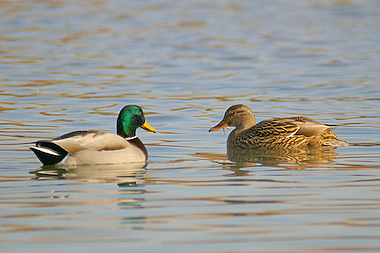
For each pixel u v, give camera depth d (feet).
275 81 79.82
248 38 126.41
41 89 72.64
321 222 25.23
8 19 150.92
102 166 37.11
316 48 113.19
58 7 174.40
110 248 22.31
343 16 161.99
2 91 70.95
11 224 25.13
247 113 48.55
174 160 40.11
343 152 42.86
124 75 84.23
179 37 127.65
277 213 26.61
